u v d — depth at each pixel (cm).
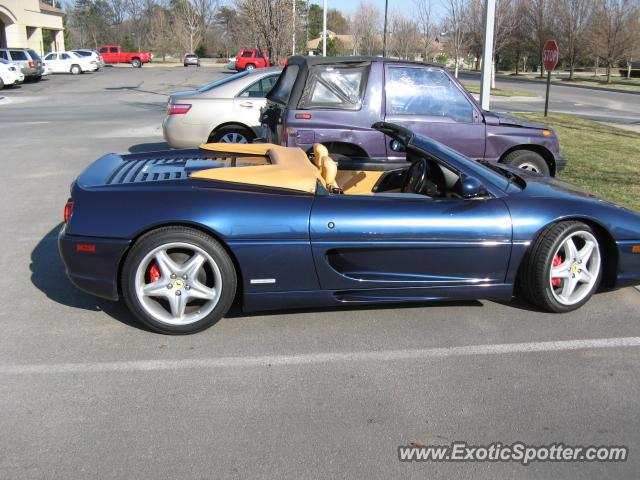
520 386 343
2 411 312
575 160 1040
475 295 427
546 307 438
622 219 441
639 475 271
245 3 1862
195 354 376
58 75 4197
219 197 391
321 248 396
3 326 413
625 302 468
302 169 430
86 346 385
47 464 271
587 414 317
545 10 5428
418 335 406
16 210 718
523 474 271
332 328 415
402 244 403
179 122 924
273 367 361
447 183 459
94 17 10112
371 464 275
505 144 701
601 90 3722
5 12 4247
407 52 4653
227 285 394
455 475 269
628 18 4731
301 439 292
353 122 664
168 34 8244
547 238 420
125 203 387
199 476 265
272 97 771
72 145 1194
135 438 291
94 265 388
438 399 329
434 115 683
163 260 387
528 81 4825
